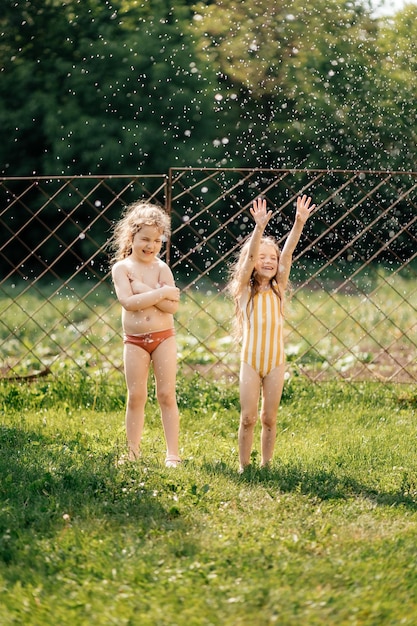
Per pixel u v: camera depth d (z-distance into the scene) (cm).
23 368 820
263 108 1933
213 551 370
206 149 1925
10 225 2070
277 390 502
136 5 2033
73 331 1123
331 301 1447
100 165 1967
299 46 1920
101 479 461
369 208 1791
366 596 327
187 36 1981
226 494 450
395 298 1472
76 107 1970
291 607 317
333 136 1852
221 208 1922
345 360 884
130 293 521
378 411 667
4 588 333
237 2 1984
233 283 526
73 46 2041
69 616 312
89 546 373
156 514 416
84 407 679
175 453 521
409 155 1819
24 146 2045
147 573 344
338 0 1939
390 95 1855
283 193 1888
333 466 512
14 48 2031
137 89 1961
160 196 1947
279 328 503
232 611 314
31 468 482
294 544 377
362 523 412
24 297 1552
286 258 511
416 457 537
